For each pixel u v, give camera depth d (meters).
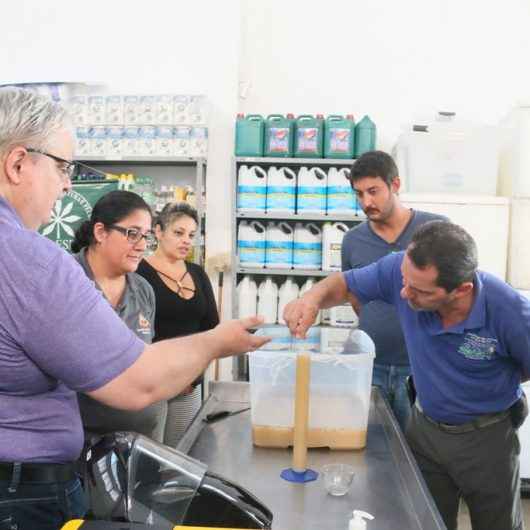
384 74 3.84
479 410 1.70
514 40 3.77
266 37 3.89
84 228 1.95
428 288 1.38
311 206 3.42
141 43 3.69
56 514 1.03
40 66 3.74
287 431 1.43
